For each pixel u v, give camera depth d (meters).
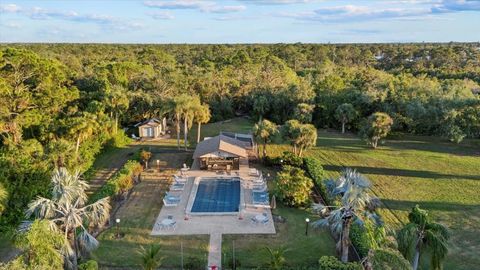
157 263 23.11
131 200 35.34
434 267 20.45
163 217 31.69
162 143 55.47
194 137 59.34
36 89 46.06
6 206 28.27
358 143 56.94
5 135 42.22
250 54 146.12
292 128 45.38
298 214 32.47
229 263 24.83
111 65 69.56
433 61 128.12
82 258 23.81
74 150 38.56
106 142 50.38
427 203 35.38
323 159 48.91
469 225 31.05
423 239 20.45
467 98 55.31
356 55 156.00
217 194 36.97
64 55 127.31
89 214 23.09
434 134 60.88
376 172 44.09
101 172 43.16
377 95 64.00
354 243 25.78
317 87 72.62
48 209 21.25
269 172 43.59
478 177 42.31
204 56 150.62
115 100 52.97
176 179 39.78
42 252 17.89
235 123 70.00
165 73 76.12
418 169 45.12
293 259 25.73
